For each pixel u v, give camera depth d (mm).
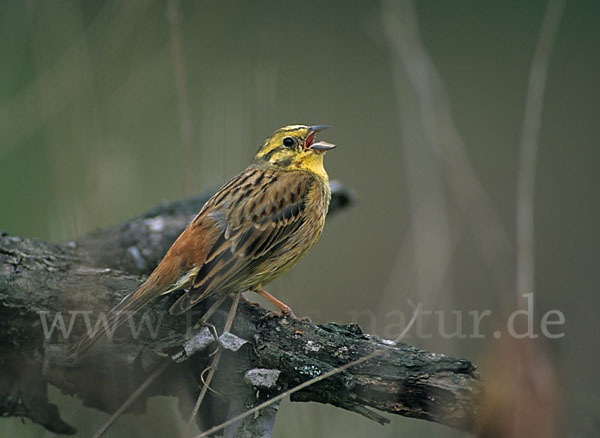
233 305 8031
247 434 7406
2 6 11578
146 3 11141
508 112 17672
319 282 12516
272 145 9781
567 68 18953
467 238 13141
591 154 17172
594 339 11773
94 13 13141
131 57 11039
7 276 8289
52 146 9883
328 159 16609
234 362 7770
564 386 7211
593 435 8125
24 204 11133
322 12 18172
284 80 13734
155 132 11703
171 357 7922
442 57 18828
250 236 8555
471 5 19625
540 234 15148
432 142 10297
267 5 12250
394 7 11094
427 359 7355
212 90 11656
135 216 10289
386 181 16281
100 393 8250
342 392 7484
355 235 14594
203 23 11930
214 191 10469
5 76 11141
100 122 10391
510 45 19125
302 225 9125
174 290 8164
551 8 9789
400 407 7371
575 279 13820
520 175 9172
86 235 9477
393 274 10391
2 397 8359
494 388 7082
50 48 10531
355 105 17391
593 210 15672
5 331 8250
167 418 8766
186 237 8266
